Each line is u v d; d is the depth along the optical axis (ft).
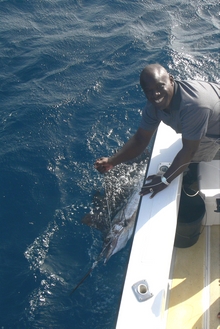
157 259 8.85
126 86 23.49
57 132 20.80
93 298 13.70
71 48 27.14
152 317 7.94
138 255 8.96
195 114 9.16
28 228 16.22
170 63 25.12
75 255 15.14
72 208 16.81
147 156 18.10
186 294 10.57
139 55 26.11
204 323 9.91
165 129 12.39
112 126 20.92
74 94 23.11
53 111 21.94
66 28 29.66
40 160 19.25
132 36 28.02
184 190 11.53
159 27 29.19
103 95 23.00
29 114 21.80
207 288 10.67
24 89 23.75
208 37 27.78
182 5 31.96
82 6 32.60
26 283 14.29
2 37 28.60
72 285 14.15
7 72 25.14
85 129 20.84
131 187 16.61
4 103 22.68
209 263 11.26
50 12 31.73
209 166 11.87
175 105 9.39
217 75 24.03
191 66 24.84
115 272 14.34
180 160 9.85
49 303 13.66
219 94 9.64
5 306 13.66
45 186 17.99
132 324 7.86
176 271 11.13
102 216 16.17
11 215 16.79
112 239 15.12
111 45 27.20
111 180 17.33
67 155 19.43
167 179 10.00
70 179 18.20
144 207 9.93
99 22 30.19
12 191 17.83
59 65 25.62
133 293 8.32
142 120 10.82
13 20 30.78
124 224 15.25
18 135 20.68
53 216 16.60
